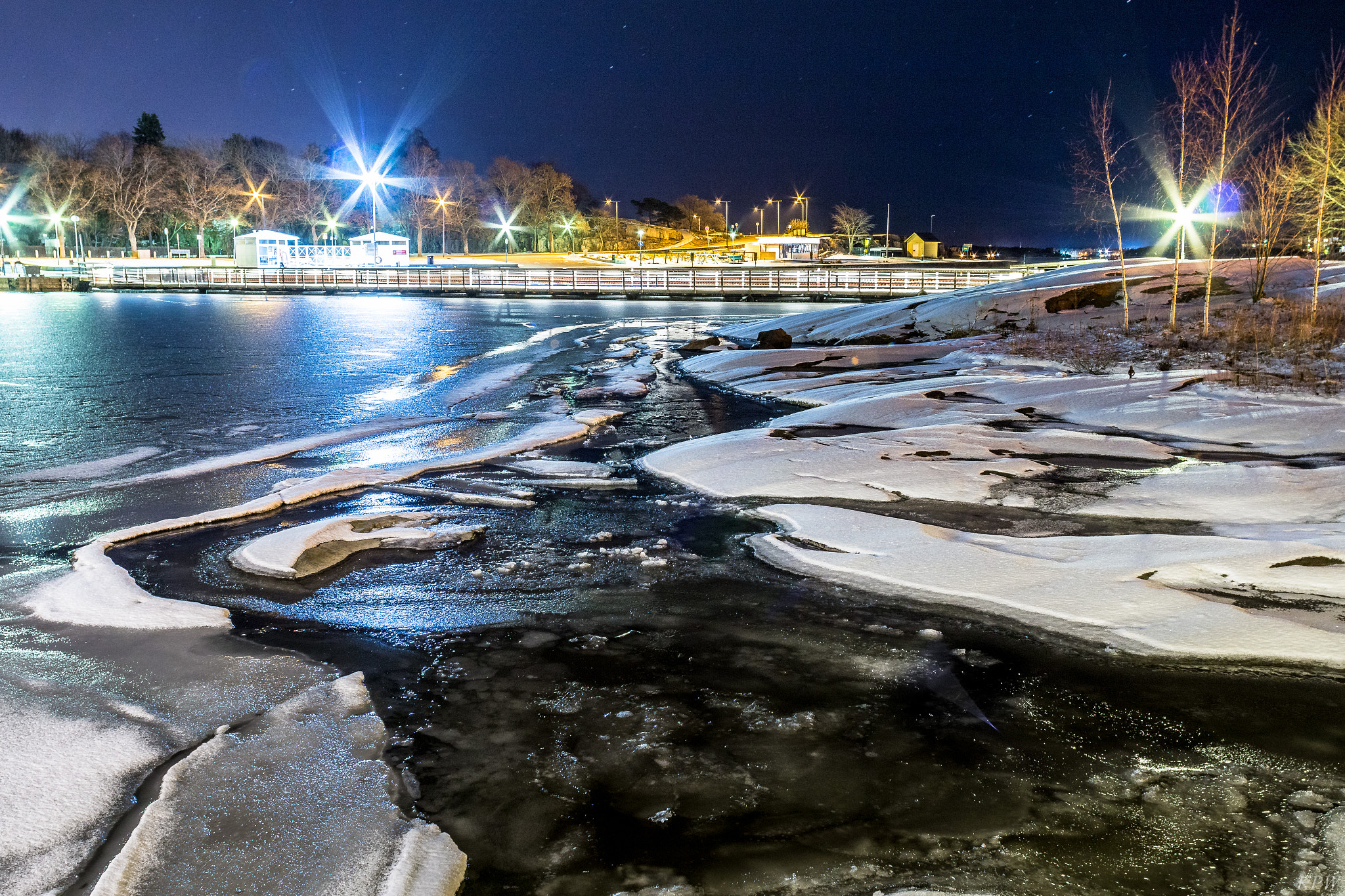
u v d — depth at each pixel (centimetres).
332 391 1933
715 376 2059
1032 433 1159
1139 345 1855
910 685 496
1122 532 756
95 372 2297
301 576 691
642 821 374
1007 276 6681
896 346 2305
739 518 842
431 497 944
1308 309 1920
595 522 840
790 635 566
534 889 332
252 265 9656
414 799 390
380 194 14362
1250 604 586
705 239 18262
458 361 2567
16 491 997
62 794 389
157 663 533
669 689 496
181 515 889
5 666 527
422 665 532
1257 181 2231
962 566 665
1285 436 1108
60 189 10881
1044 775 406
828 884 333
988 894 324
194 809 376
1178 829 364
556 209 14575
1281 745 429
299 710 472
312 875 334
